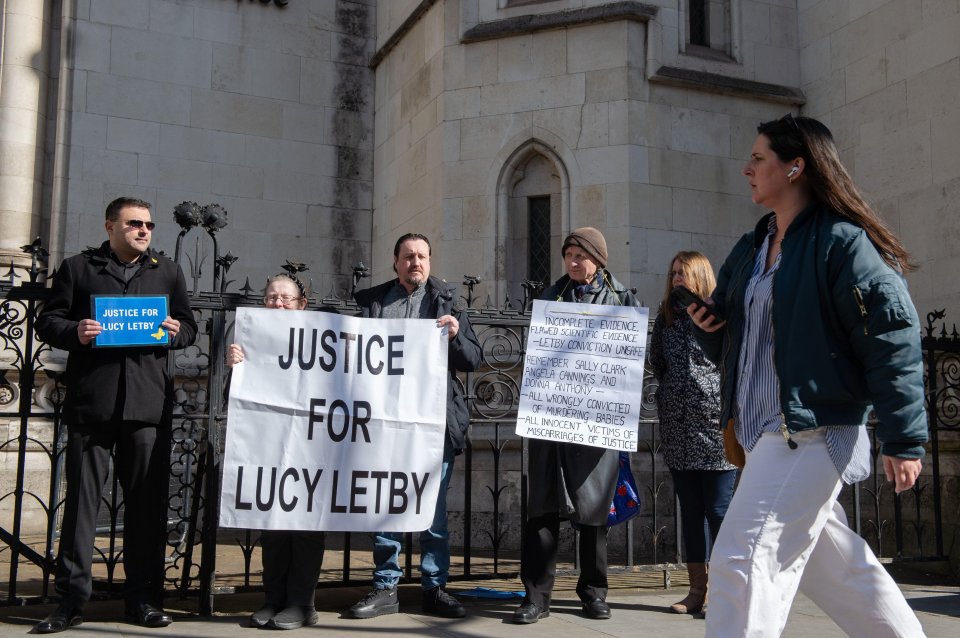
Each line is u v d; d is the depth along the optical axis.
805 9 8.65
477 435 7.13
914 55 7.41
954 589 5.23
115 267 4.07
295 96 10.08
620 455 4.52
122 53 9.28
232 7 9.85
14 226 8.61
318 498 4.07
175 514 7.31
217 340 4.45
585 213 7.81
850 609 2.63
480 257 8.18
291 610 4.01
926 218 7.25
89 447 3.93
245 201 9.70
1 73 8.77
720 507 4.41
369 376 4.20
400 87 9.64
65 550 3.88
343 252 10.16
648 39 7.89
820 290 2.53
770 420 2.60
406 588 5.03
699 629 4.04
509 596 4.81
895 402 2.35
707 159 8.05
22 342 7.59
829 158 2.64
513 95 8.23
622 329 4.36
